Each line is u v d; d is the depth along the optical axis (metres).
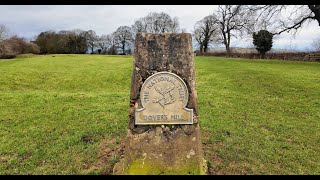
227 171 6.30
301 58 32.69
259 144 7.94
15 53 48.66
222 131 8.87
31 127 9.53
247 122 9.88
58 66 26.25
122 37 64.81
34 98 13.30
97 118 10.26
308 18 26.20
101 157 7.11
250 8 26.09
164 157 5.88
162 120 5.90
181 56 5.91
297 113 11.12
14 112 11.23
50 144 8.04
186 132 5.92
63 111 11.27
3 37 48.06
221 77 18.27
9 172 6.55
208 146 7.67
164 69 5.90
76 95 14.10
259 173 6.28
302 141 8.30
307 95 13.67
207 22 57.97
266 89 14.95
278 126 9.54
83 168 6.61
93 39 64.81
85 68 24.84
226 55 42.78
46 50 60.03
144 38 5.93
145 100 5.89
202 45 59.72
